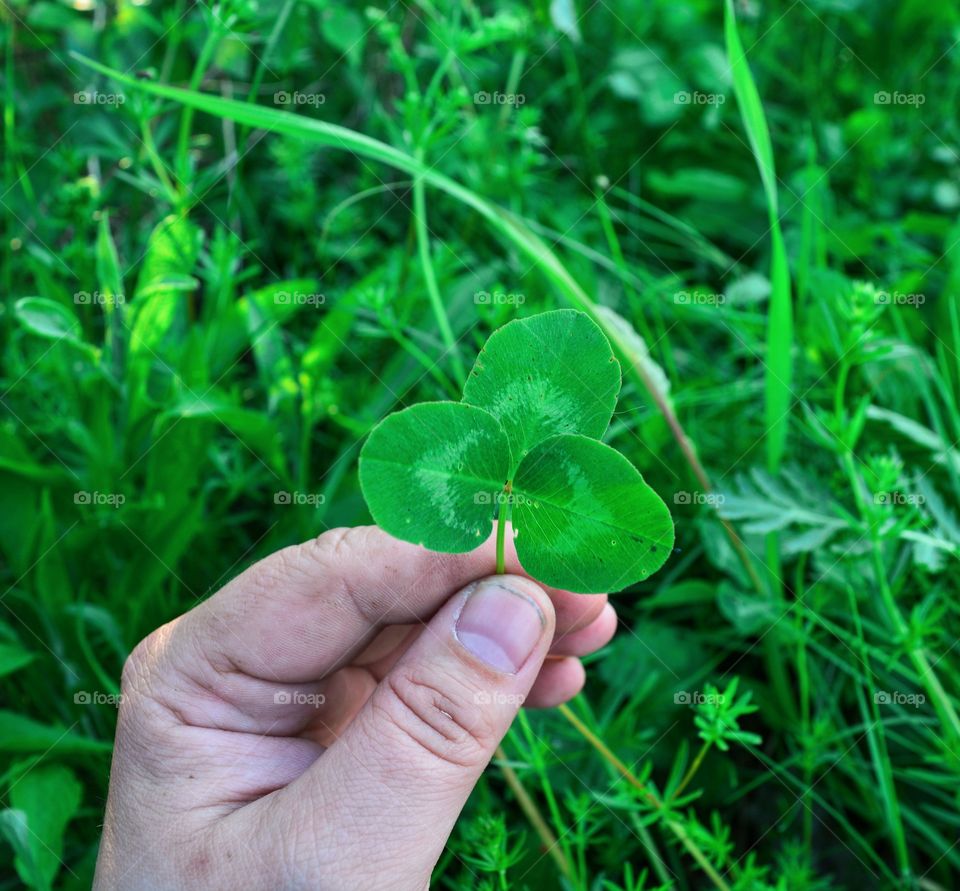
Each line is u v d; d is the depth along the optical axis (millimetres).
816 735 248
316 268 390
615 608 305
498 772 264
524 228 288
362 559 192
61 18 394
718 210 409
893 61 457
